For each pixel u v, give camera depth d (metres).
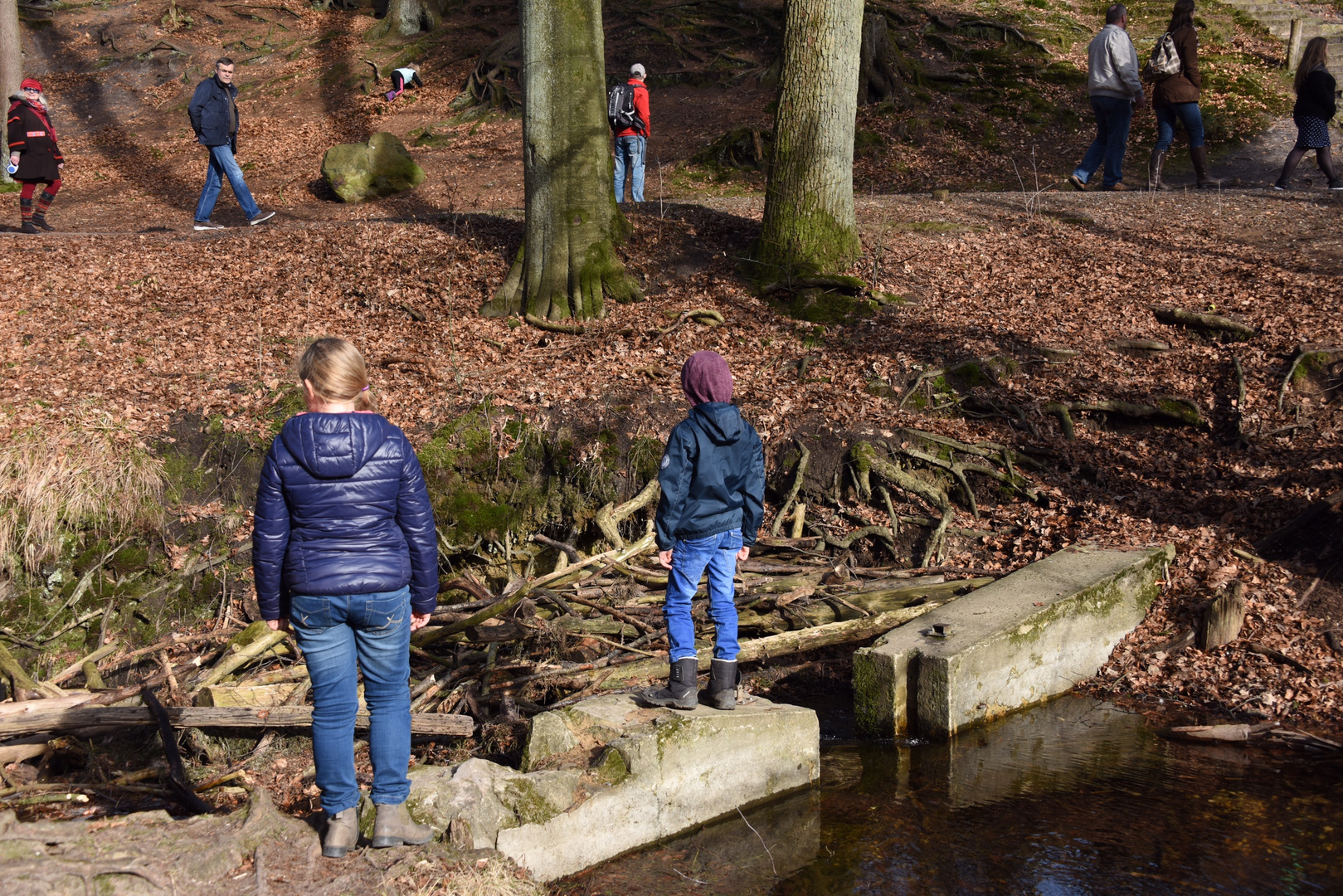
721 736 4.32
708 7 22.56
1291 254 9.51
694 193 15.52
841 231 9.84
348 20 27.55
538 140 9.17
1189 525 6.64
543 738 4.24
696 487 4.14
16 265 9.88
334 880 3.21
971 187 15.00
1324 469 6.74
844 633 5.81
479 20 25.34
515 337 9.02
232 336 8.64
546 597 6.12
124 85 25.09
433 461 7.41
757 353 8.84
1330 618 5.60
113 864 3.05
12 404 7.12
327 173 15.78
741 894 3.71
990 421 7.89
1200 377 8.02
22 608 6.30
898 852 3.97
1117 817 4.14
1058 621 5.41
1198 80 12.28
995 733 4.97
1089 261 10.03
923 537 7.17
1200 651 5.60
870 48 18.03
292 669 5.41
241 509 7.06
